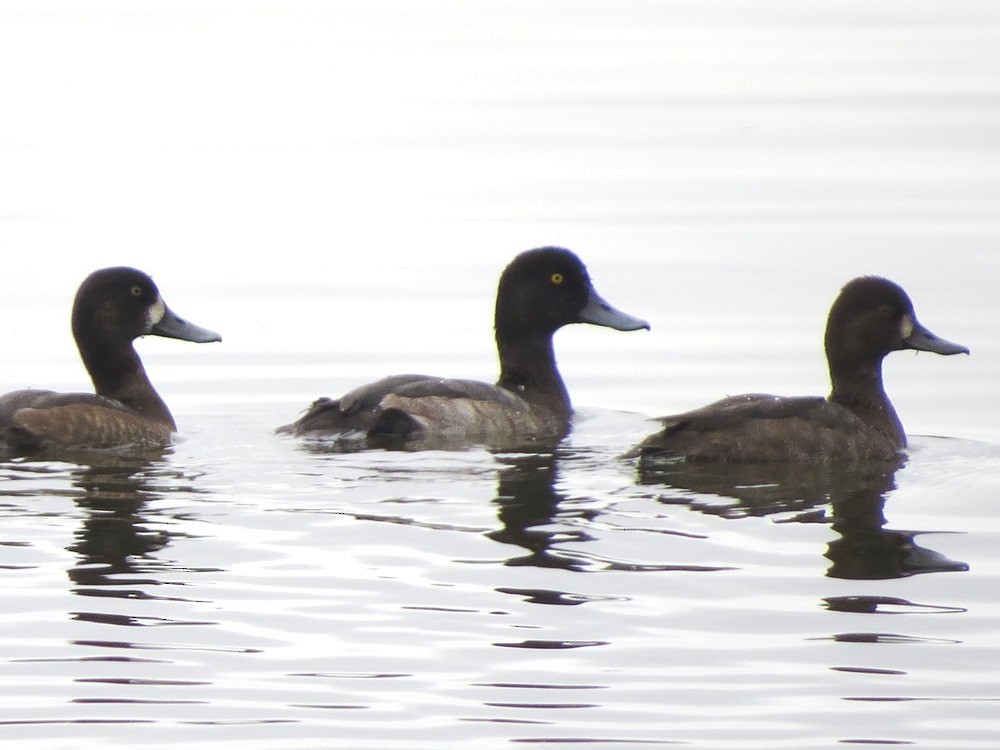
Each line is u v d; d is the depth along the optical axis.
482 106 36.12
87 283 16.97
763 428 15.16
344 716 10.04
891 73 38.62
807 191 28.27
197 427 17.02
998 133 32.31
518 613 11.41
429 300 22.89
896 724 9.97
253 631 11.09
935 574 12.19
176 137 33.66
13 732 9.83
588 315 18.30
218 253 25.31
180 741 9.74
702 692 10.36
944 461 15.45
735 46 42.78
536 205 27.88
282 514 13.45
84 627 11.14
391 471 14.89
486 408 16.73
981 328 20.86
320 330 21.56
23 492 14.08
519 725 9.95
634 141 32.56
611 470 14.91
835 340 16.36
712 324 21.48
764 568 12.25
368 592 11.74
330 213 27.73
